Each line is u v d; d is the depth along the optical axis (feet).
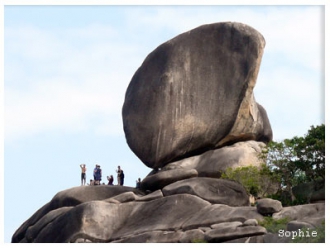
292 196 189.57
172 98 204.33
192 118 202.90
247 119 204.33
